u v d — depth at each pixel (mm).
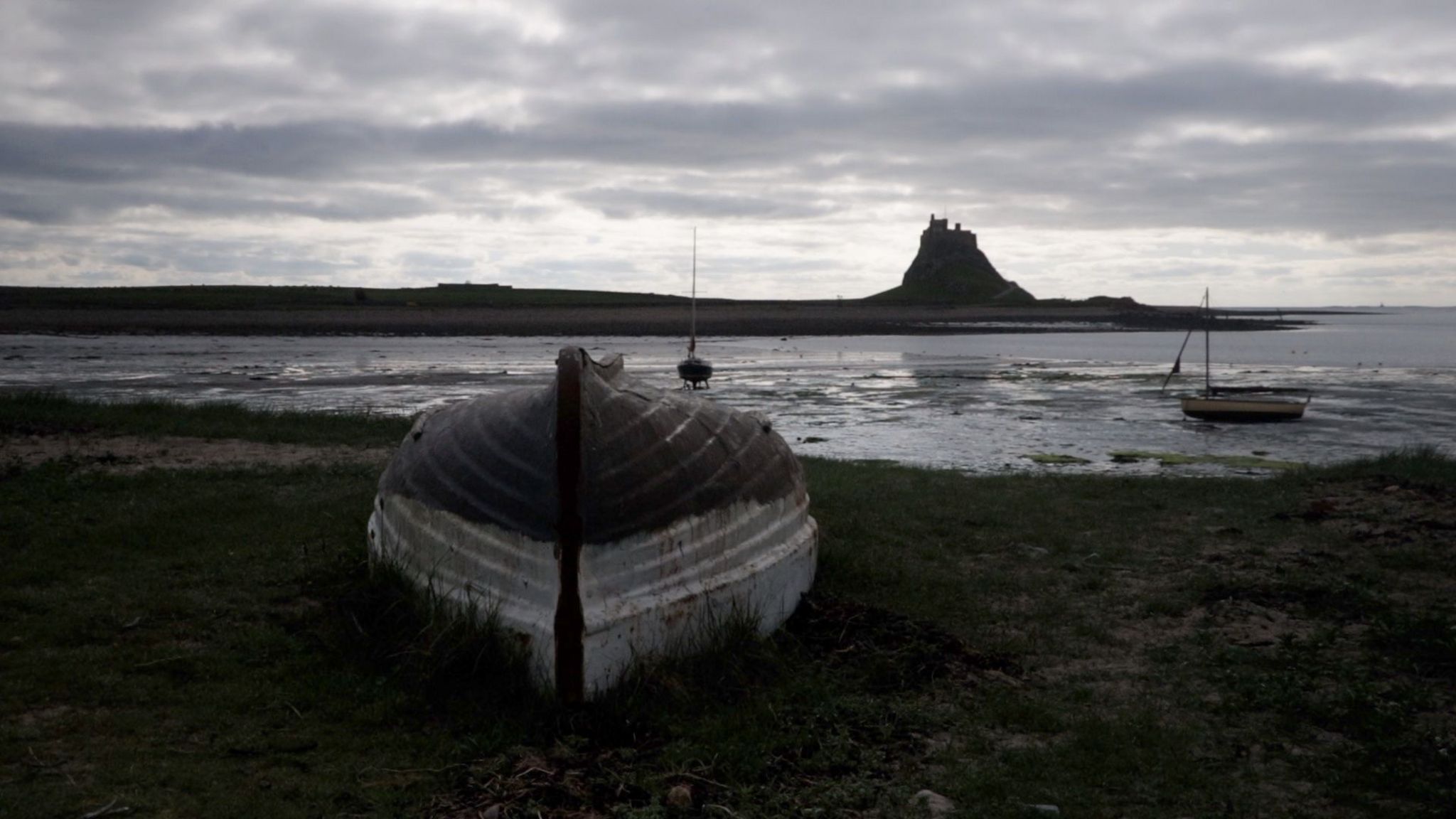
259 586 6836
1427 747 4715
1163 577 7973
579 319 99938
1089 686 5703
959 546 8875
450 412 7102
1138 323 133875
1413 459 13562
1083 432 23016
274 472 10789
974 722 5180
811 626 6512
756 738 4852
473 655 5426
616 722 4992
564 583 5188
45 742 4621
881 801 4297
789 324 106812
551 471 5531
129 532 7973
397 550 6406
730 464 6352
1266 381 39781
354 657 5754
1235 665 5980
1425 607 7004
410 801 4262
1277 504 10797
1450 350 74312
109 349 52969
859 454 18875
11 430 13180
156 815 4023
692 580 5730
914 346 73688
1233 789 4434
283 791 4289
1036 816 4152
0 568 7020
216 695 5219
